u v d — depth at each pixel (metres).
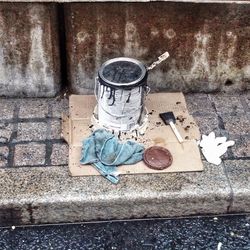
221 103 1.53
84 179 1.30
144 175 1.31
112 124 1.38
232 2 1.36
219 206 1.31
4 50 1.43
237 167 1.34
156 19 1.39
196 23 1.41
